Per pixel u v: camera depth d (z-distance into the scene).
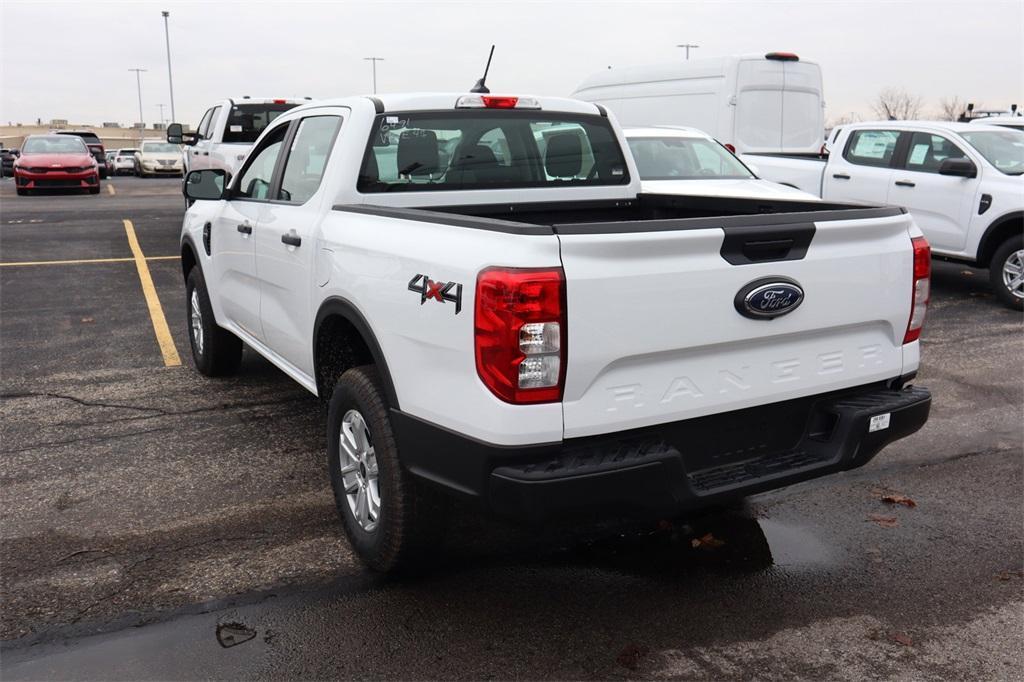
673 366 3.01
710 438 3.17
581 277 2.78
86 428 5.32
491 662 3.01
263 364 6.77
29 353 7.05
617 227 2.83
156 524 4.05
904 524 4.11
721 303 3.03
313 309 4.06
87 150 23.92
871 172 10.54
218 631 3.19
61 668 2.96
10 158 37.75
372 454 3.54
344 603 3.39
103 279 10.48
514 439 2.80
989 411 5.77
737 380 3.15
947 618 3.30
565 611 3.34
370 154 4.11
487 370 2.82
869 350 3.51
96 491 4.41
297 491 4.44
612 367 2.89
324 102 4.54
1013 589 3.51
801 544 3.91
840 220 3.29
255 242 4.82
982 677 2.94
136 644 3.10
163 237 14.35
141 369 6.61
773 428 3.33
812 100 12.95
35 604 3.36
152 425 5.38
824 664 3.01
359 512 3.65
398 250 3.27
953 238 9.65
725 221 3.03
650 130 10.05
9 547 3.82
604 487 2.85
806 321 3.24
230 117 13.77
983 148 9.58
